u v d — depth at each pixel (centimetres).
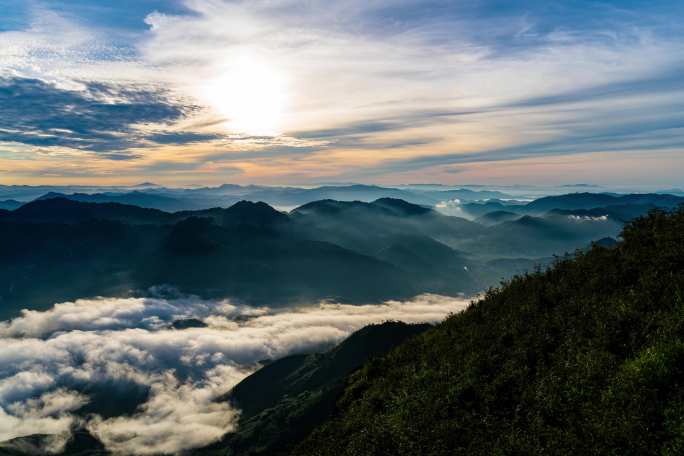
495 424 1419
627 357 1404
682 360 1250
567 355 1572
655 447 1047
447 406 1650
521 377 1580
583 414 1249
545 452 1173
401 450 1541
